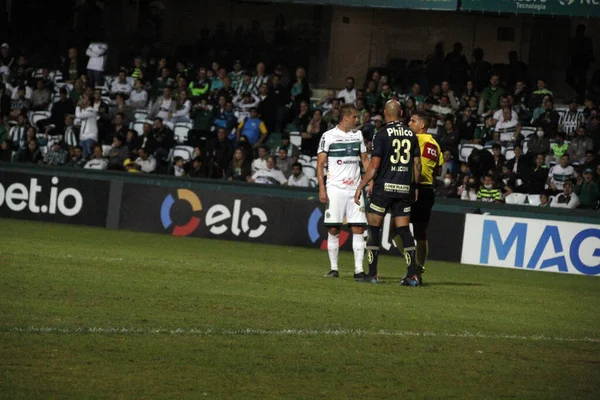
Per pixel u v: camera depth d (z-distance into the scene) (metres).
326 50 94.62
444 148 75.25
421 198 41.53
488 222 59.66
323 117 80.44
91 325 26.02
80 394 18.77
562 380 22.56
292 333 26.62
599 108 77.00
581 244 57.62
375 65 93.88
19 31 99.31
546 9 74.12
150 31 98.00
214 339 25.09
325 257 56.38
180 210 66.44
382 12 93.25
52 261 41.31
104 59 95.06
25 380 19.62
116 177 74.56
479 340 27.47
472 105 80.75
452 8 76.06
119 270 39.50
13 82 95.06
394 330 28.23
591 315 35.94
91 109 83.38
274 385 20.44
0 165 76.88
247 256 52.88
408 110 78.06
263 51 94.06
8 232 57.09
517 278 51.50
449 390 20.92
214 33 95.00
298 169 73.75
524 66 86.31
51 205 69.19
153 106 87.19
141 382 20.05
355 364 23.09
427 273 50.66
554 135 76.44
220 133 77.50
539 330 30.50
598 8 73.31
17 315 26.88
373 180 40.09
